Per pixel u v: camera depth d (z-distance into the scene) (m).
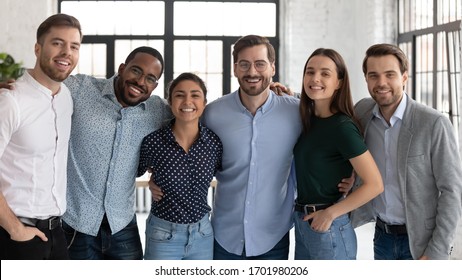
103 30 8.40
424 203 2.73
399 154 2.74
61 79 2.64
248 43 2.86
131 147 2.94
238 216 2.99
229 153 2.98
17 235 2.58
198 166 2.89
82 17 8.37
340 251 2.76
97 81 2.96
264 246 2.99
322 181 2.78
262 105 2.94
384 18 7.57
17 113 2.54
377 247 2.95
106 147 2.89
